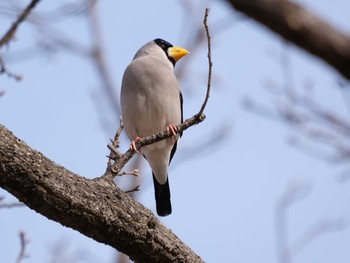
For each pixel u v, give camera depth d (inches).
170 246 265.7
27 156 234.5
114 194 256.8
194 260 273.3
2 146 230.1
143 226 258.7
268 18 159.9
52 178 239.5
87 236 254.5
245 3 160.6
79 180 250.1
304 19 157.8
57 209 241.6
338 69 158.7
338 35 157.5
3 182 232.4
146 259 264.8
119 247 259.4
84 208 244.8
